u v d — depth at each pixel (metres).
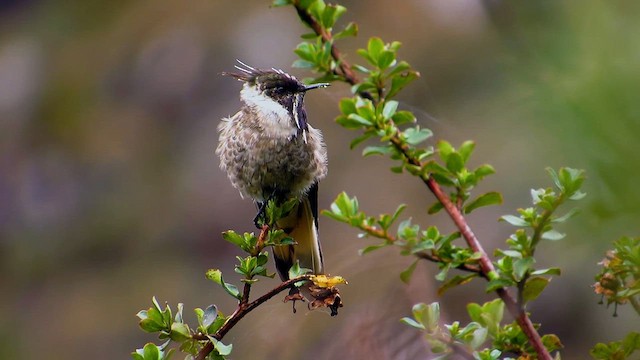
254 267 4.33
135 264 13.94
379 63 5.38
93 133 14.68
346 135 13.18
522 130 3.33
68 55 15.35
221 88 14.14
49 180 14.64
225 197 13.76
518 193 9.76
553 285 9.92
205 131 14.13
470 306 4.57
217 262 13.48
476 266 4.76
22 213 14.65
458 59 12.35
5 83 15.28
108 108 14.73
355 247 11.33
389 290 9.47
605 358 4.37
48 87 15.14
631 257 4.06
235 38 14.09
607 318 9.66
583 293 9.89
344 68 5.67
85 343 13.68
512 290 5.71
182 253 13.68
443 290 4.75
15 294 14.28
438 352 4.32
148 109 14.48
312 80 5.65
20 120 15.00
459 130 11.66
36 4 16.05
